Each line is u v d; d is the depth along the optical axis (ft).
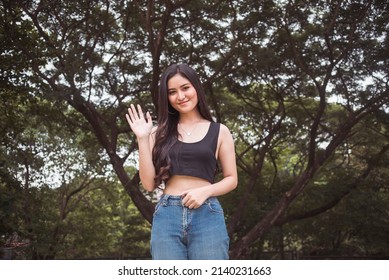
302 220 68.28
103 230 75.05
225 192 8.42
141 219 79.46
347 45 45.01
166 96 8.77
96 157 56.75
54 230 59.82
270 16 44.78
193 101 8.73
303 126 58.85
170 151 8.41
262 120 59.93
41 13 45.34
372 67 44.14
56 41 43.09
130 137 56.70
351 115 48.91
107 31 48.75
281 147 65.10
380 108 47.93
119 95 51.06
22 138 51.47
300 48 47.67
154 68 42.68
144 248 81.87
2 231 37.60
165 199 8.29
